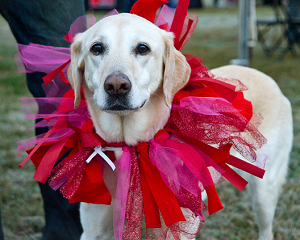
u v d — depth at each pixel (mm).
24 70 1962
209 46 9984
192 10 23188
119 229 1600
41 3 2141
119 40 1610
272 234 2594
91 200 1649
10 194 3146
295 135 4125
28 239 2641
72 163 1651
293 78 6562
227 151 1735
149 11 1883
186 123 1701
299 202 3029
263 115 2559
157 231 1684
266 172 2504
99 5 20094
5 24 15281
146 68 1649
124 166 1659
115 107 1546
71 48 1775
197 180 1661
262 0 23328
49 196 2354
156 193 1612
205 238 2641
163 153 1634
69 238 2387
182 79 1783
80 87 1799
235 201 3068
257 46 10062
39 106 1978
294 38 8656
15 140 4109
